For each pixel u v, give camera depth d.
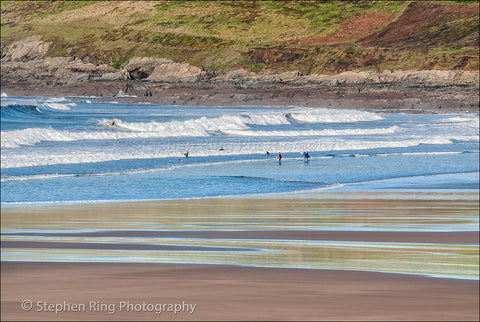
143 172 106.31
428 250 41.47
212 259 37.97
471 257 38.62
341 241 45.31
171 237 47.19
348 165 122.44
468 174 106.06
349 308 26.16
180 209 64.94
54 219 57.34
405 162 128.38
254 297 27.94
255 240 45.78
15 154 131.12
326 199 74.06
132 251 40.97
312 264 36.19
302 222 55.38
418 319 24.70
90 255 39.38
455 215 60.09
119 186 87.69
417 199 73.56
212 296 28.22
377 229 51.00
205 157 137.38
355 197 75.94
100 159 125.12
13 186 86.12
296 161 131.00
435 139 184.50
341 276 32.62
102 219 57.50
